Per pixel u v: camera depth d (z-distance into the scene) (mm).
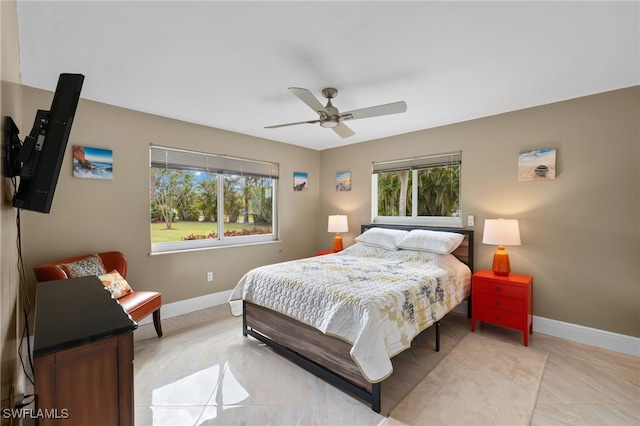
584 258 2645
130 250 2979
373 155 4270
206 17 1548
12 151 1138
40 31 1652
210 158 3646
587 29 1661
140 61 2010
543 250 2852
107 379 953
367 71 2162
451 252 3320
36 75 2188
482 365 2281
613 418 1711
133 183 2992
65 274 2252
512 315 2682
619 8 1480
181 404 1843
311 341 2162
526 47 1851
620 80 2322
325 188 4945
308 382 2076
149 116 3098
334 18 1561
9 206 1189
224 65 2068
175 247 3420
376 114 2287
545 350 2516
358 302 1886
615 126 2494
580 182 2658
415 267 2855
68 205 2602
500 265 2863
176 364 2303
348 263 3057
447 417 1719
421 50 1883
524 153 2947
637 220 2414
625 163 2457
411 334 2037
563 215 2746
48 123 1149
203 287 3578
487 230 2854
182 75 2223
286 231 4555
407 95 2617
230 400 1882
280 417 1730
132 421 999
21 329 2008
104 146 2799
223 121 3391
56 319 1079
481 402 1848
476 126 3285
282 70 2146
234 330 2939
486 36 1731
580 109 2652
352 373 1889
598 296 2582
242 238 4082
